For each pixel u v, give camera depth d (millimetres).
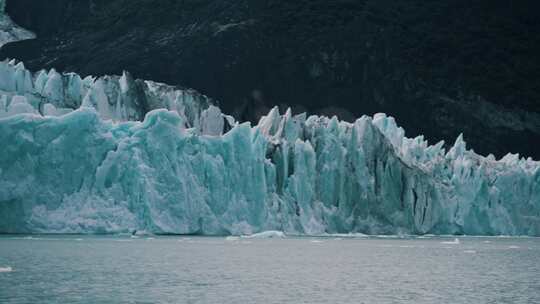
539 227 154375
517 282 71688
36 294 59688
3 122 109000
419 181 139750
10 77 125000
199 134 128625
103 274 71688
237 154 124062
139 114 140000
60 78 132125
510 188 154875
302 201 131375
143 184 112625
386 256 96812
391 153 137375
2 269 72625
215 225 119375
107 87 137875
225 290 63562
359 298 60906
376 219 136000
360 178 135375
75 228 109312
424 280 72312
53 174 110125
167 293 61438
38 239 107250
